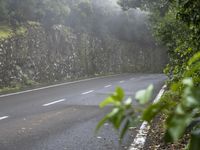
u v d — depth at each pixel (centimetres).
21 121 868
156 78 2619
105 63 3259
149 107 101
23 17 2105
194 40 557
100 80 2338
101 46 3219
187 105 94
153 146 612
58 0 2453
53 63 2289
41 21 2284
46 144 645
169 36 1285
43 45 2198
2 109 1046
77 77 2631
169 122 93
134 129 757
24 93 1490
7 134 727
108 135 712
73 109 1066
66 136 709
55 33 2378
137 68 3984
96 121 873
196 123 132
